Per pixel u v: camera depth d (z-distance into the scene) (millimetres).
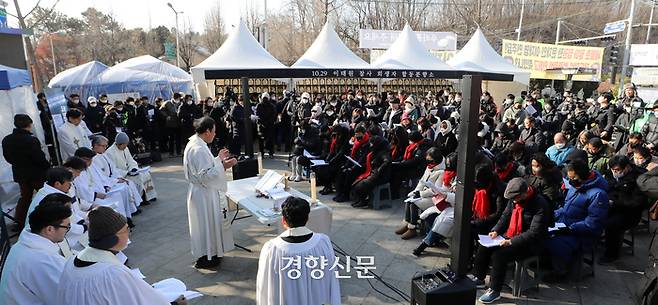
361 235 5621
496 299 4012
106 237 2051
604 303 3963
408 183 7371
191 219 4508
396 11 34031
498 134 7691
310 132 8641
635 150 5395
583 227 4145
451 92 16875
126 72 16688
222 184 4488
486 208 4453
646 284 3611
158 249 5230
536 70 21234
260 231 5691
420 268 4672
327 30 13195
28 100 7582
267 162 10328
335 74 11961
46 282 2572
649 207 4941
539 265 4332
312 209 4348
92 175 5590
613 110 8500
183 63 34844
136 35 42875
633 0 18719
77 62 37156
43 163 5965
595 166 5734
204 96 16719
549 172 4293
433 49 22703
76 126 7758
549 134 9102
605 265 4754
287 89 17688
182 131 11172
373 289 4227
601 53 21984
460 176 3242
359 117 9664
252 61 11773
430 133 7965
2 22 9523
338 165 7438
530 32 39906
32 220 2650
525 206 3896
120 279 2014
